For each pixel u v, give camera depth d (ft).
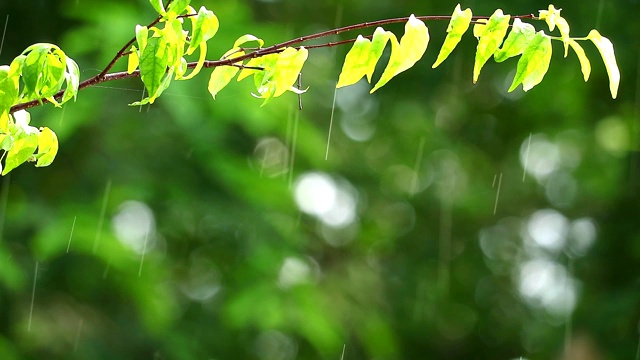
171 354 30.58
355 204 42.91
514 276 48.80
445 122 43.09
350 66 9.64
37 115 25.30
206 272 32.63
